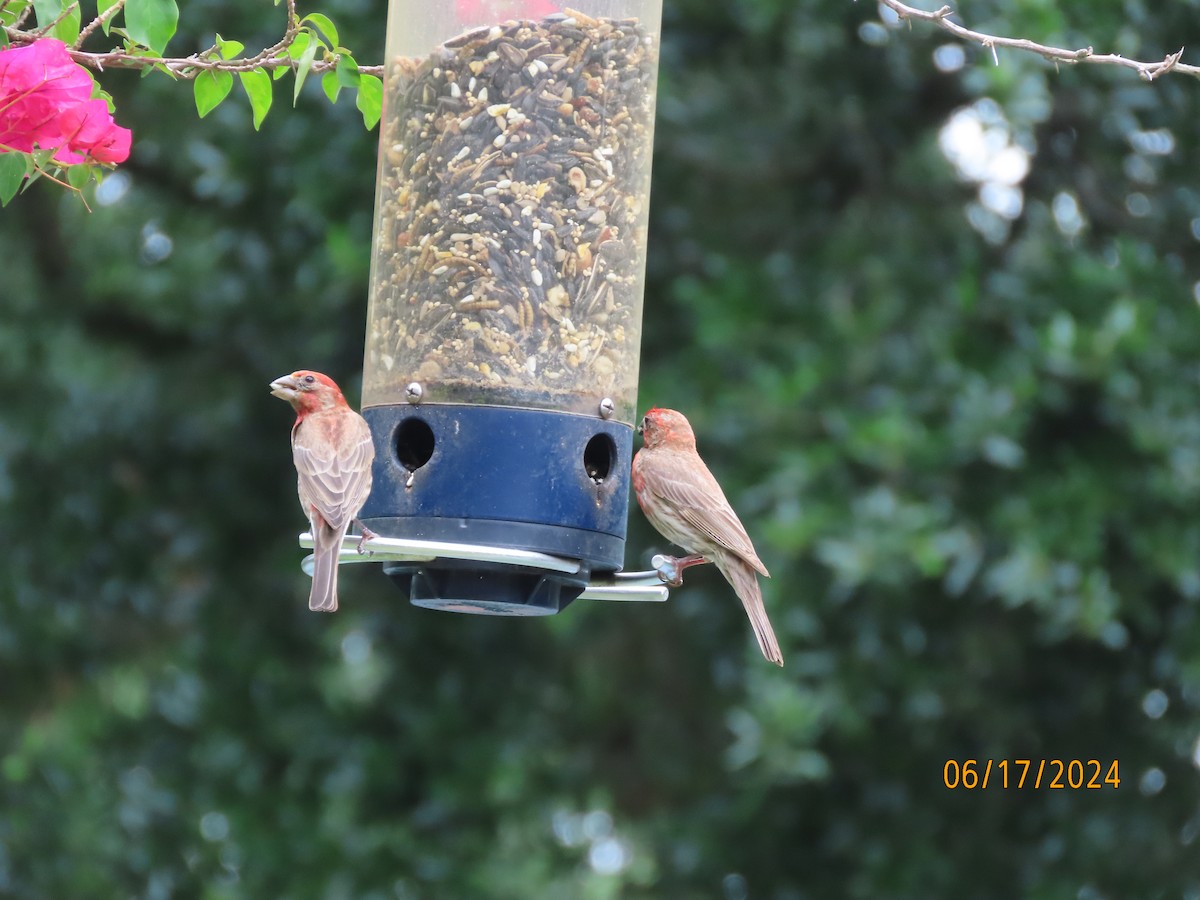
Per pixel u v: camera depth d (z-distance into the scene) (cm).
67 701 1556
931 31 1372
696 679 1577
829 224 1487
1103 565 1251
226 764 1466
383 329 857
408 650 1469
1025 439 1276
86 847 1464
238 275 1480
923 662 1298
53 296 1572
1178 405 1241
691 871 1445
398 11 872
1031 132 1290
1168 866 1338
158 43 680
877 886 1359
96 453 1514
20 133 649
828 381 1334
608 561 829
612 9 865
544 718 1515
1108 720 1346
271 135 1403
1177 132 1352
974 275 1348
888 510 1228
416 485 820
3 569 1488
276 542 1507
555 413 824
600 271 848
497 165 848
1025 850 1361
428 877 1415
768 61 1454
